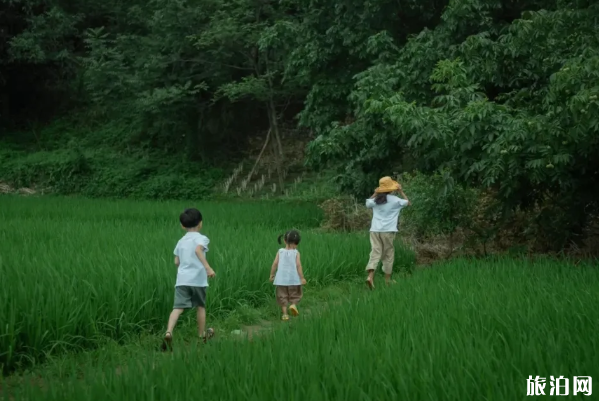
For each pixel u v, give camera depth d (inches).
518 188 459.2
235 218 706.2
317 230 662.5
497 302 274.7
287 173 1123.9
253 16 1063.0
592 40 470.9
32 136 1328.7
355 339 225.6
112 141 1274.6
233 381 185.5
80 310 273.6
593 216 557.0
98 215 721.0
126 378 190.9
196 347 224.8
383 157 602.5
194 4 1072.2
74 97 1402.6
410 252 503.5
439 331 229.0
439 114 446.9
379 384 175.9
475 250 534.3
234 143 1221.1
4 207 773.9
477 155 444.1
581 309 250.4
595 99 373.4
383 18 678.5
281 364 193.8
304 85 958.4
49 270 313.0
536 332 216.1
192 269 279.6
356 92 596.1
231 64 1125.1
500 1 600.7
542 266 382.9
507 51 505.7
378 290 338.0
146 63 1096.8
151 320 301.6
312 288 403.9
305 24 732.0
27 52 1237.1
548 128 406.9
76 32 1349.7
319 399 167.2
